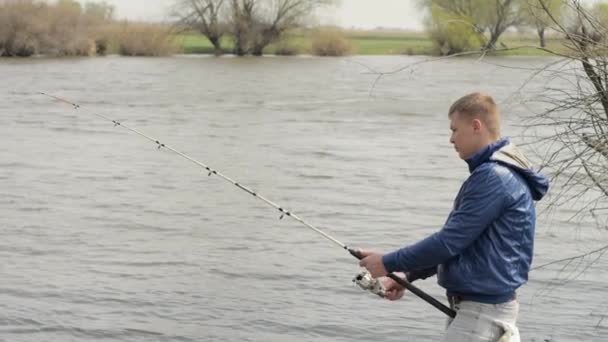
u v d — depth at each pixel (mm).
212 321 8336
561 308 8594
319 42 60000
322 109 29281
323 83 39562
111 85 37531
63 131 23406
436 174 17016
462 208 4160
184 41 63781
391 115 27469
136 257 10547
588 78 6180
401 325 8250
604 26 6145
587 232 10438
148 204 13898
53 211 13297
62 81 38844
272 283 9508
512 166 4180
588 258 9805
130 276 9727
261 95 34188
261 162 18547
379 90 35688
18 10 55875
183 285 9406
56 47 57281
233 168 17734
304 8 59750
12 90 34375
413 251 4223
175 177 16562
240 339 7926
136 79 40750
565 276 9430
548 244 10297
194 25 60344
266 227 12281
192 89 36469
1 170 17172
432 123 25469
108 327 8148
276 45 61031
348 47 60469
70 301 8820
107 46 59656
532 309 8570
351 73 44875
